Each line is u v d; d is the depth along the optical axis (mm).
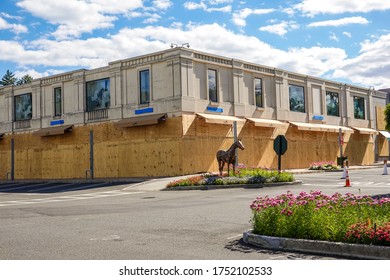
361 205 9398
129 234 10047
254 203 9570
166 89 32625
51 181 36656
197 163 32344
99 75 36906
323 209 8797
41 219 13164
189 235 9773
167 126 32281
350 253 7414
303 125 41656
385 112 51938
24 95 43000
